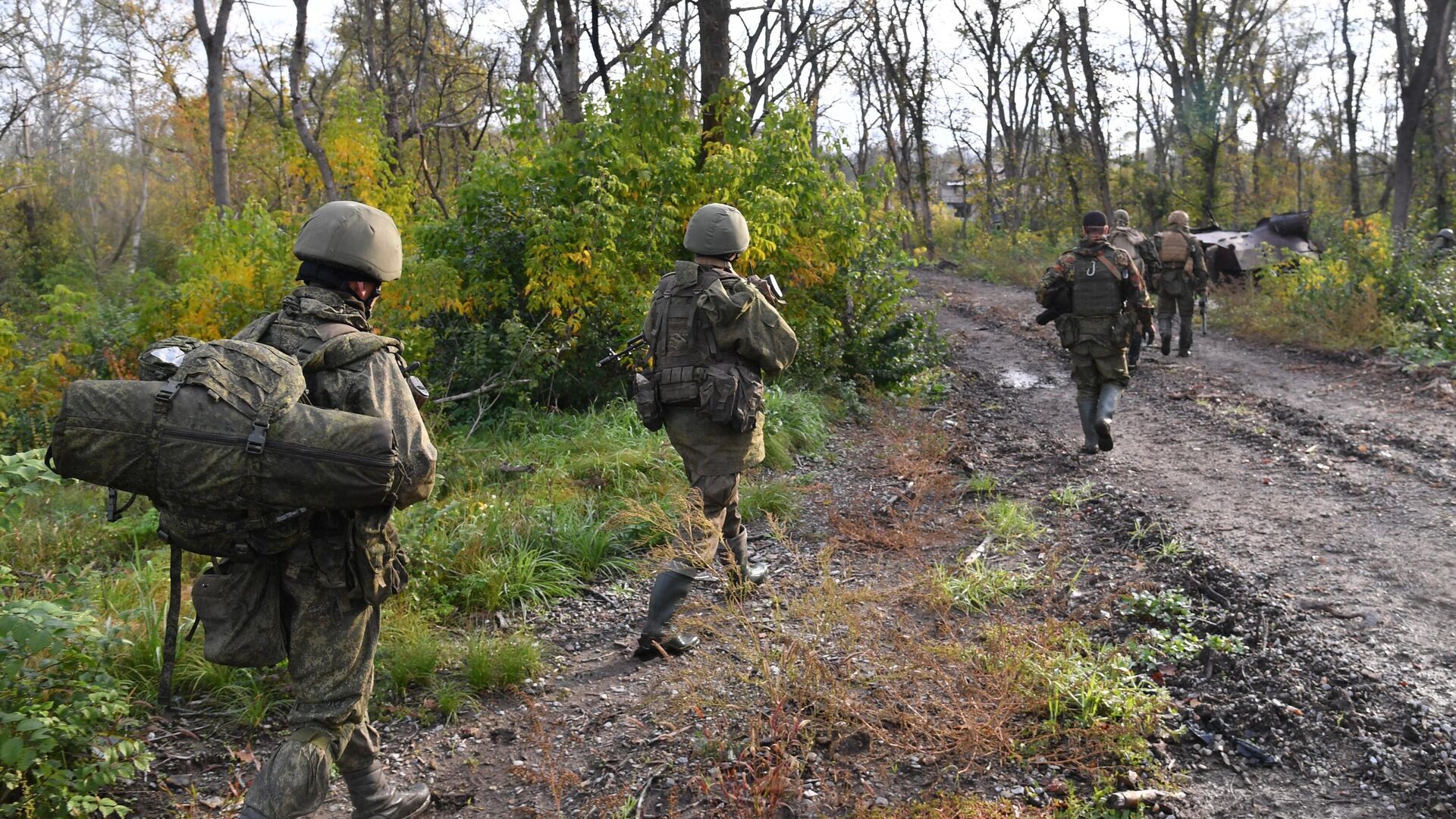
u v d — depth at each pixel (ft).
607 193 26.66
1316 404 27.86
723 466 12.86
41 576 15.37
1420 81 64.18
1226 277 53.83
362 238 8.23
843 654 11.43
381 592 7.95
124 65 109.40
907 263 34.45
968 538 17.26
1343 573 14.69
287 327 7.89
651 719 11.16
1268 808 9.04
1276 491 19.39
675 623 12.07
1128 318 22.11
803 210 30.71
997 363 38.70
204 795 10.00
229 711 11.55
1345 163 119.75
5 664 9.55
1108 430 22.04
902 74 109.19
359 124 37.27
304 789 7.52
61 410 6.98
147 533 18.74
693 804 9.48
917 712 10.32
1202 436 24.67
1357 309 37.37
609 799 9.62
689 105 30.81
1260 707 10.57
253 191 80.79
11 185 84.07
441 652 12.90
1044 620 12.59
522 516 17.71
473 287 28.30
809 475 21.93
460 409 26.61
